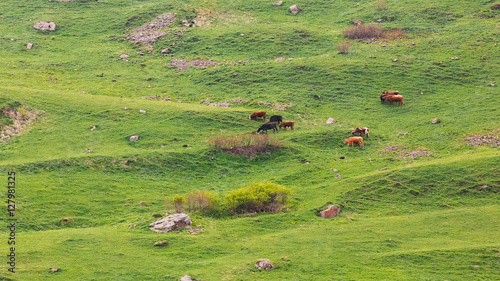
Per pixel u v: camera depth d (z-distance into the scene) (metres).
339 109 67.06
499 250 33.97
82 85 73.88
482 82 71.62
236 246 35.03
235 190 42.94
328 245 35.44
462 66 76.19
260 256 33.50
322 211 41.06
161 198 43.56
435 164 47.34
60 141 53.50
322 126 61.75
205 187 46.91
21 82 71.19
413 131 59.38
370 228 38.25
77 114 60.03
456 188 43.97
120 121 59.06
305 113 65.56
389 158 52.56
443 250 34.25
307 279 30.88
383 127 61.34
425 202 42.72
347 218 40.44
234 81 75.81
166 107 63.66
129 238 35.12
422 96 69.19
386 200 43.09
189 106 65.38
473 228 38.09
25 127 55.81
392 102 67.25
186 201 41.00
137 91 73.12
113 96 70.19
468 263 32.84
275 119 61.03
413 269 32.34
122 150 51.81
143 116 60.66
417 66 76.94
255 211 41.41
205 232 36.94
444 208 41.81
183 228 37.03
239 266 31.58
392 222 39.41
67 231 35.97
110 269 30.75
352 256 33.97
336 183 46.34
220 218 40.25
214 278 30.06
